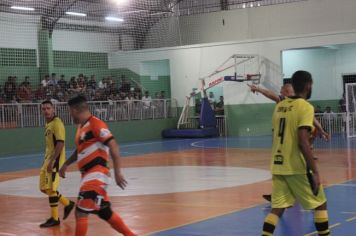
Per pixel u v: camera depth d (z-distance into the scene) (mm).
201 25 35656
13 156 24531
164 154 22625
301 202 6270
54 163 8945
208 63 33812
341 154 19766
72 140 28516
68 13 31453
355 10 31156
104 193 6613
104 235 8109
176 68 34906
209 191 12305
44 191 9086
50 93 28703
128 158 21328
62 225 9109
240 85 33156
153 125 33250
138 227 8555
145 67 35500
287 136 6227
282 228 8109
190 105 34562
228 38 34969
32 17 30531
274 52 31859
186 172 16109
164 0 34906
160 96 35250
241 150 23141
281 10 33344
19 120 26641
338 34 30016
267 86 32062
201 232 8016
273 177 6391
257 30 34094
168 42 35781
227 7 35281
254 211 9633
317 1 32219
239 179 14195
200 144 27469
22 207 11039
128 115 31828
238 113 33250
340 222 8281
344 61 32875
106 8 33062
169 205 10609
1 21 29125
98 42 33812
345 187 12047
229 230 8094
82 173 6703
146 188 13109
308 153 6016
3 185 14719
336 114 30594
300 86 6363
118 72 34688
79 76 31109
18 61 30000
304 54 33938
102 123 6645
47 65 31203
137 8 33719
